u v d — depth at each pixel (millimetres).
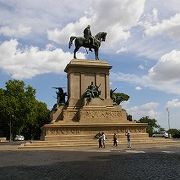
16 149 50031
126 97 126375
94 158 32500
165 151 41344
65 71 71375
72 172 22172
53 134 58531
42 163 28672
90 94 65312
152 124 175500
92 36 70375
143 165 25703
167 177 18984
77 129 59844
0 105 123312
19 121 126188
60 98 67500
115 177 19469
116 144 53750
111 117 64500
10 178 19969
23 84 129750
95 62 68625
